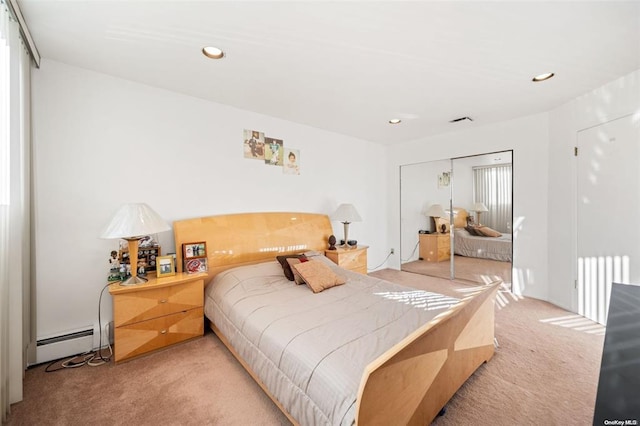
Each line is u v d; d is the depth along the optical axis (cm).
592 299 261
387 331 151
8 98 149
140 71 220
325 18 156
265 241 305
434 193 432
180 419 145
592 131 257
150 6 147
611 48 186
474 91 257
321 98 273
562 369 185
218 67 213
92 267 220
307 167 371
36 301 197
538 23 160
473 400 157
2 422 142
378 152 478
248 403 157
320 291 221
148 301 206
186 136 267
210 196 284
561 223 298
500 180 361
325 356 128
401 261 480
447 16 154
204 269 248
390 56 196
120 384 173
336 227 412
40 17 155
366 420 94
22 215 172
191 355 207
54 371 186
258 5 146
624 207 229
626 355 84
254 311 184
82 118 215
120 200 232
